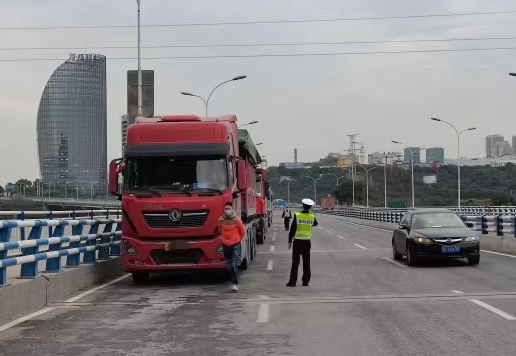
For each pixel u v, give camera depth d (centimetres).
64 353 689
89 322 882
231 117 1540
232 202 1335
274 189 17938
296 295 1147
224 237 1255
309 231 1301
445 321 853
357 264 1767
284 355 671
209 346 718
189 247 1286
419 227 1716
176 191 1304
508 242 2041
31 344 735
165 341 749
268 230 4562
